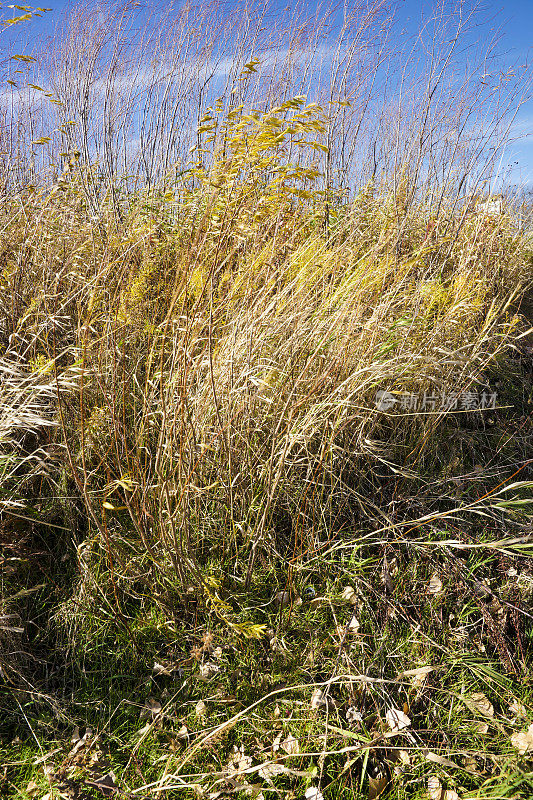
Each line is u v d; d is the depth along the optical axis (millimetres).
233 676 2066
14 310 2781
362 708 1953
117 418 2312
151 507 2277
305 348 2580
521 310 4324
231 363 2266
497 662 2145
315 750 1836
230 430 2318
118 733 1930
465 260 3695
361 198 4453
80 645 2170
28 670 2092
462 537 2533
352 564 2385
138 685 2072
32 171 4086
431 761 1825
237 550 2385
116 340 2473
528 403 3664
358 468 2693
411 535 2557
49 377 2387
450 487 2805
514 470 3049
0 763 1827
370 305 2846
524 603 2322
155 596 2209
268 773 1753
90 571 2277
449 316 2971
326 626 2234
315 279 2826
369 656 2127
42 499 2492
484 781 1750
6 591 2240
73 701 2016
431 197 4828
